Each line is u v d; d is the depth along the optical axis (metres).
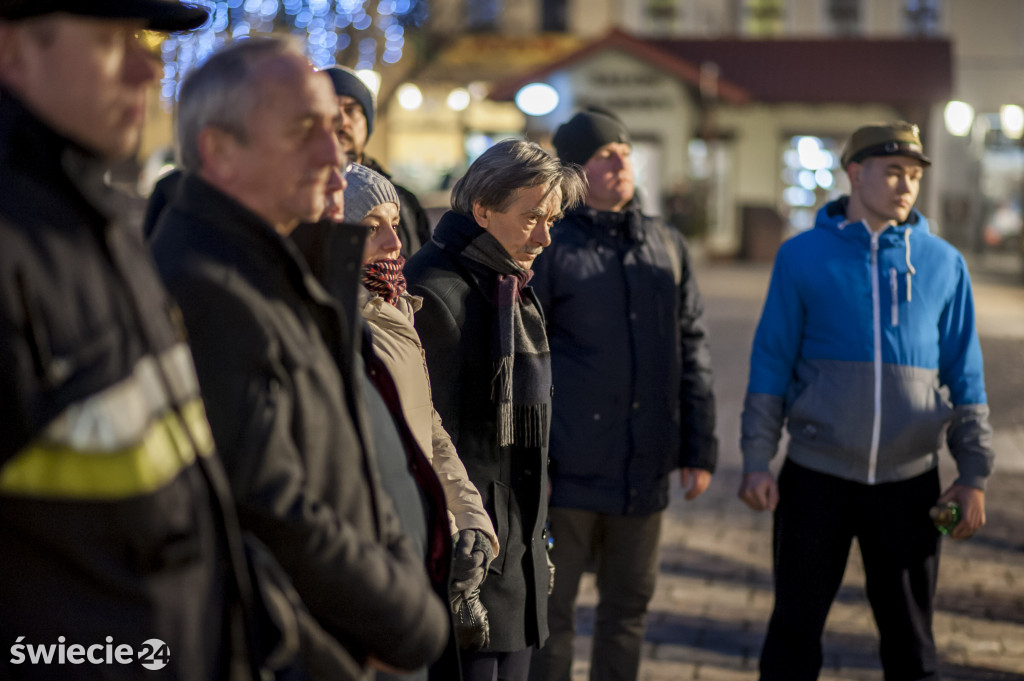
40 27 1.36
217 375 1.55
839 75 23.95
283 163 1.65
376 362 2.00
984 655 4.08
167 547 1.40
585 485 3.36
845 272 3.32
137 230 1.48
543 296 3.39
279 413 1.56
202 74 1.66
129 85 1.44
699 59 24.31
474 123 26.45
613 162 3.52
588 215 3.46
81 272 1.34
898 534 3.29
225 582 1.49
